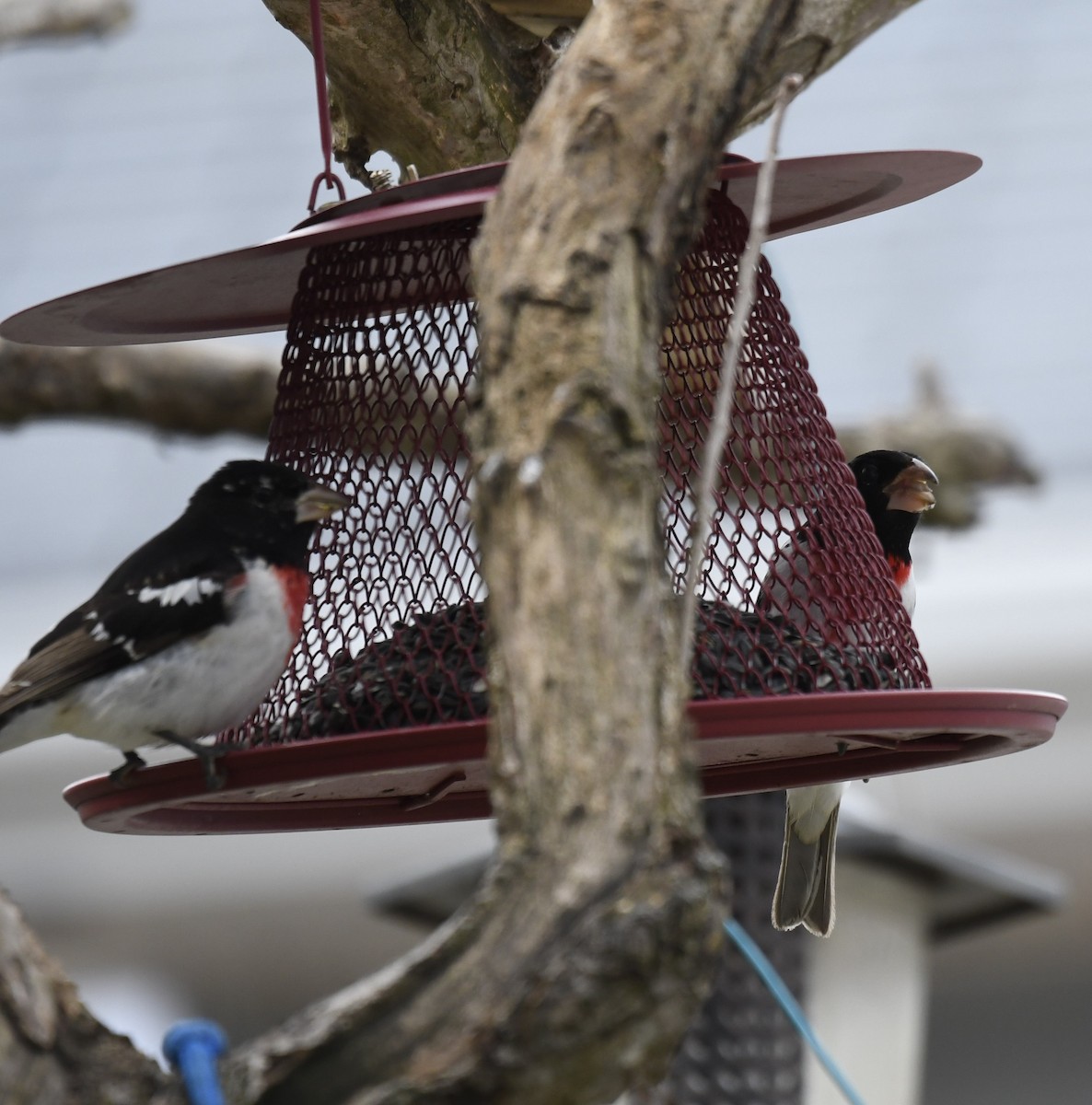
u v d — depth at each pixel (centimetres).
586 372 557
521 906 507
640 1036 497
